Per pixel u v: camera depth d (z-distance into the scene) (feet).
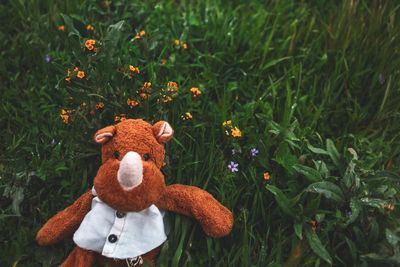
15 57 2.99
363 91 3.01
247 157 2.55
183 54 3.03
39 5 3.27
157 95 2.47
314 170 2.40
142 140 2.03
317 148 2.52
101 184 1.97
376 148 2.67
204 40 3.13
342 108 2.92
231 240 2.36
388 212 2.33
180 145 2.49
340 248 2.39
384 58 2.97
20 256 2.24
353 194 2.35
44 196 2.46
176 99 2.62
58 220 2.21
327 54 3.12
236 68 3.05
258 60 3.10
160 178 2.02
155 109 2.52
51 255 2.29
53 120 2.64
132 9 3.23
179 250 2.22
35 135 2.60
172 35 3.14
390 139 2.81
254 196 2.45
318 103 2.94
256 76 2.99
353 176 2.36
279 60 3.00
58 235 2.21
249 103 2.72
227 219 2.26
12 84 2.87
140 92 2.48
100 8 3.21
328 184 2.34
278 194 2.32
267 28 3.22
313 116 2.82
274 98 2.78
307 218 2.30
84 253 2.13
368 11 3.27
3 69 2.89
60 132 2.54
